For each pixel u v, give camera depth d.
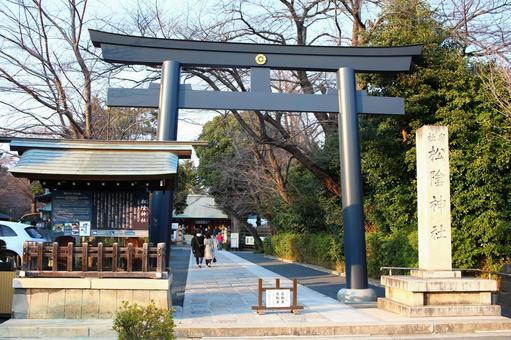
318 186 23.52
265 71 13.72
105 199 10.62
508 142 14.12
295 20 20.36
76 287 9.66
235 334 9.17
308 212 27.52
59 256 9.80
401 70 14.15
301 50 13.80
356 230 12.94
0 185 35.53
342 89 13.65
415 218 16.55
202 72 19.45
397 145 16.89
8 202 39.00
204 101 13.27
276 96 13.53
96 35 13.05
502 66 14.19
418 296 10.38
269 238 37.75
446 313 10.27
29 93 14.69
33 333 8.76
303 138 26.72
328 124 22.38
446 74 15.72
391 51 14.11
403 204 16.66
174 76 13.12
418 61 16.31
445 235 11.06
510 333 9.45
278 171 29.02
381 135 17.05
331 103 13.72
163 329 6.48
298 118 26.41
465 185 14.52
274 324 9.48
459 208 14.19
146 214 10.62
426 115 16.14
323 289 15.65
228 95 13.38
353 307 11.75
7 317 10.48
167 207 12.12
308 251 26.91
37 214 32.50
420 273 11.08
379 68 14.06
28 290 9.65
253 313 10.77
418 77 15.94
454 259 13.95
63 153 10.45
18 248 17.44
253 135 20.61
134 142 10.88
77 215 10.52
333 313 10.84
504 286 12.30
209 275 20.09
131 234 10.53
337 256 21.33
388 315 10.55
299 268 24.41
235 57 13.62
